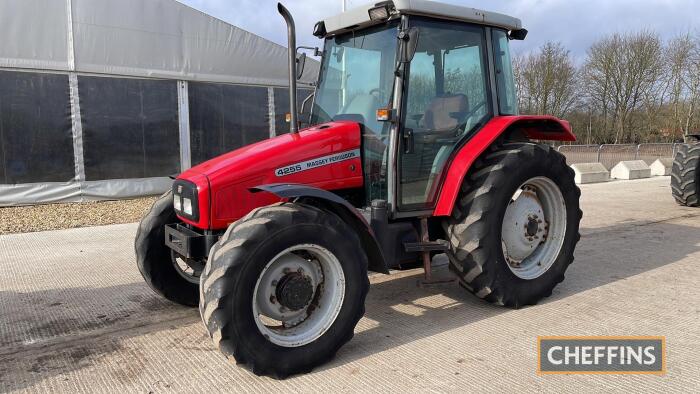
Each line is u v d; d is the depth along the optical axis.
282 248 2.77
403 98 3.49
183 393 2.67
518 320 3.58
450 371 2.85
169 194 3.96
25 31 8.55
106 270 5.05
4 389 2.74
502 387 2.67
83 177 9.30
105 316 3.81
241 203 3.21
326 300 3.02
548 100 27.66
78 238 6.60
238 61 10.63
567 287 4.29
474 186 3.70
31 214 8.18
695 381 2.71
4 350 3.23
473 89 3.98
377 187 3.61
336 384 2.74
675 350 3.06
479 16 3.87
